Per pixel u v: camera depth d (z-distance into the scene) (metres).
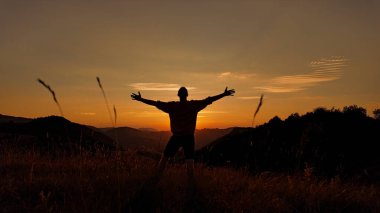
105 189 6.56
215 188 6.94
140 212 5.40
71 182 6.92
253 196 6.22
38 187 6.56
